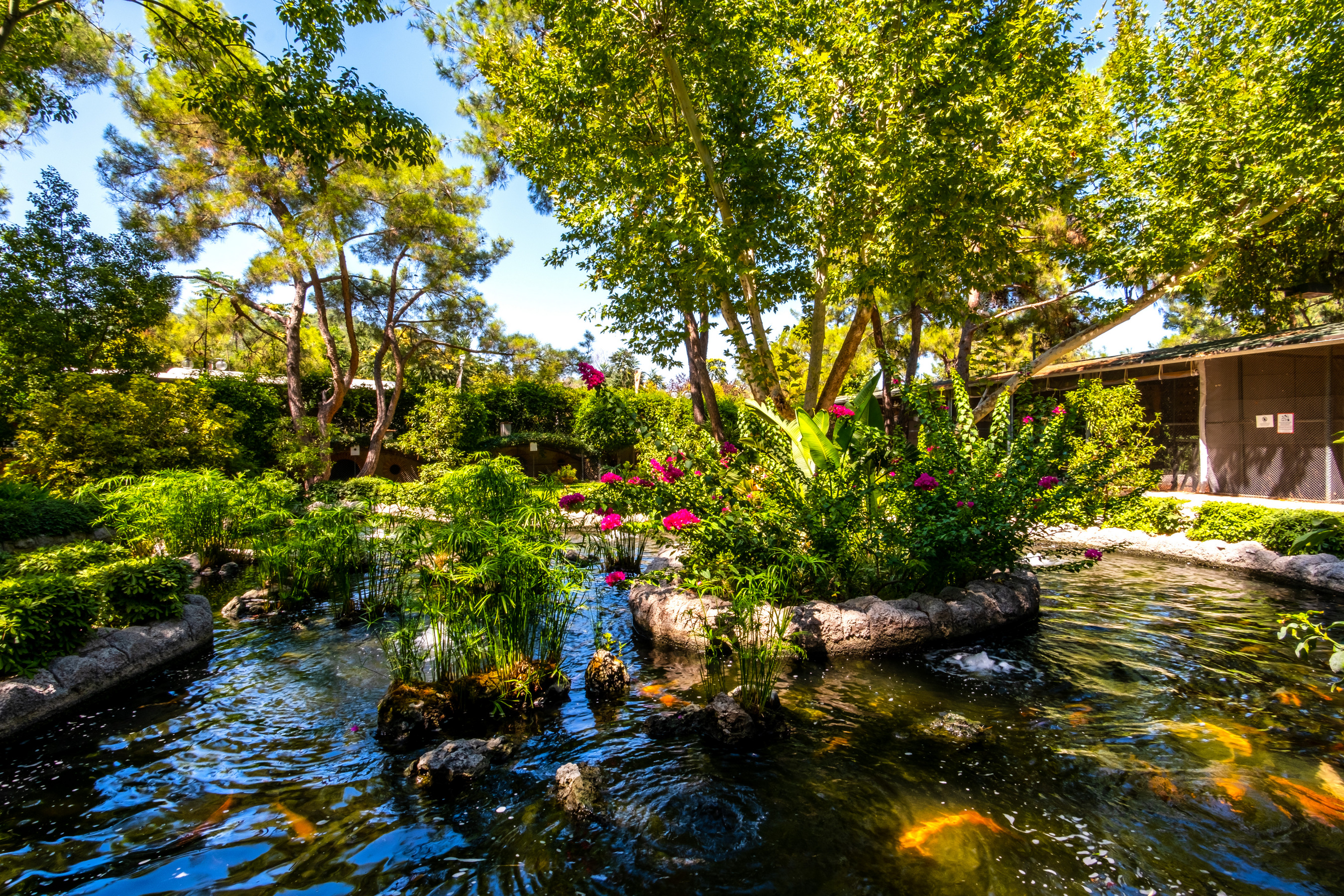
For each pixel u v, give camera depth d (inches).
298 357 637.9
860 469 207.5
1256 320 526.3
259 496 302.0
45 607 146.6
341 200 586.6
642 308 384.5
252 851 92.0
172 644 170.4
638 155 359.9
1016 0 376.5
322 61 244.8
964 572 208.2
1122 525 340.5
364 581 246.7
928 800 103.9
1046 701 143.2
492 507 247.8
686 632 180.1
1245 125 389.4
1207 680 152.8
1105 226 403.2
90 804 104.9
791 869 87.6
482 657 150.0
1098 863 87.8
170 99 544.7
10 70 282.8
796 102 371.2
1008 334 703.1
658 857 90.4
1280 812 98.8
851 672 163.0
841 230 347.3
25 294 434.0
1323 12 376.5
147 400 435.5
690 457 220.4
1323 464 419.2
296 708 143.3
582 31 329.7
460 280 720.3
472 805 103.7
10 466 402.0
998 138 359.6
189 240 599.8
